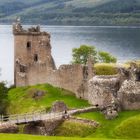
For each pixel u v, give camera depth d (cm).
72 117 13638
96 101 14538
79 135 13050
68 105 15325
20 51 19188
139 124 12394
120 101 13988
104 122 13250
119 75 14562
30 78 18288
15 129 12975
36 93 16988
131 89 13975
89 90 15025
